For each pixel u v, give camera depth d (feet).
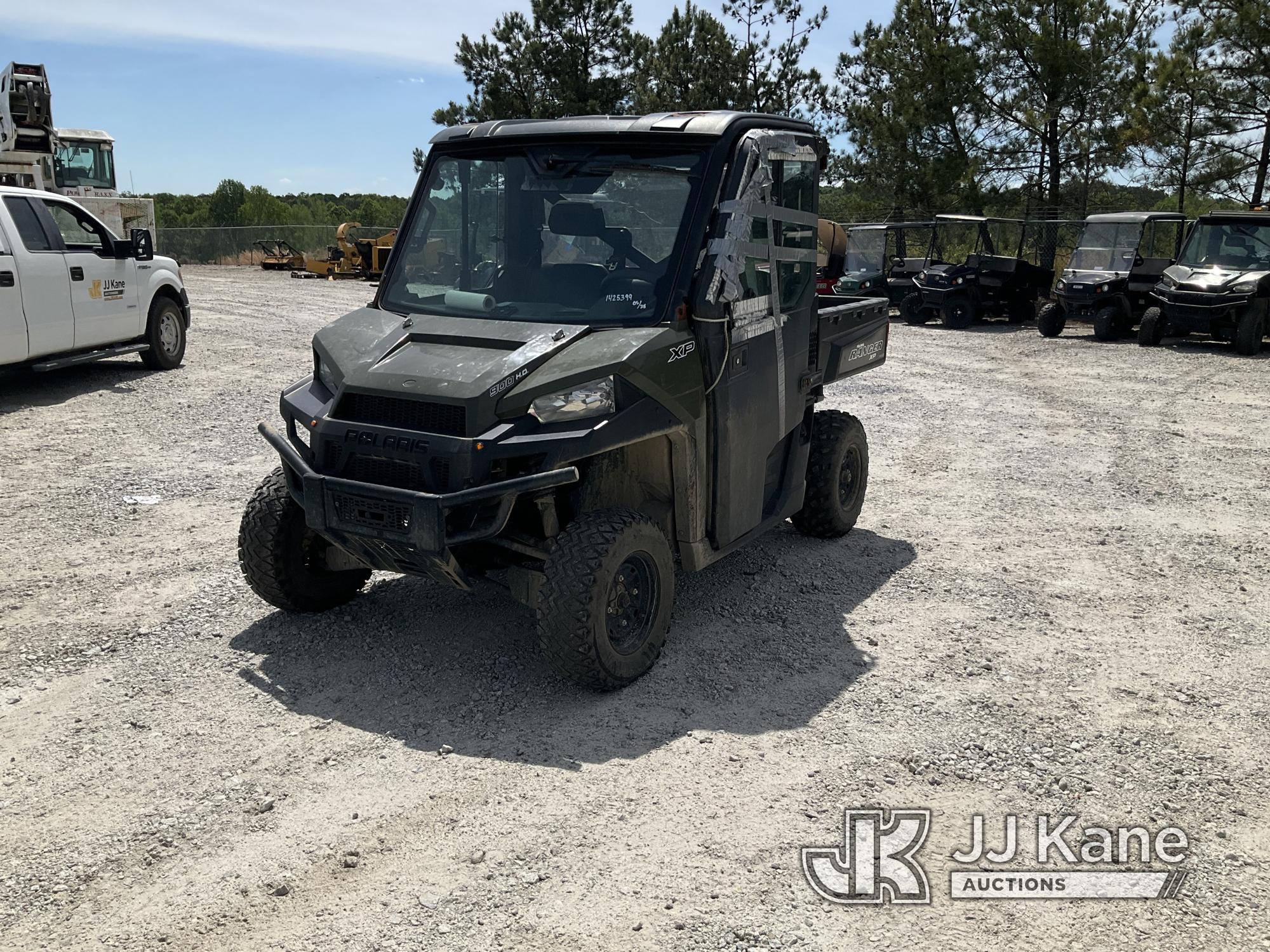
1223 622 17.39
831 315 19.71
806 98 105.50
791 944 9.41
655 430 14.17
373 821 11.31
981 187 92.22
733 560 20.25
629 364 13.64
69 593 17.99
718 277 14.89
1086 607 18.02
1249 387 43.09
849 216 100.01
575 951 9.27
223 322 60.85
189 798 11.75
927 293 70.59
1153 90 77.77
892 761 12.71
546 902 9.95
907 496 25.41
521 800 11.75
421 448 13.25
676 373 14.44
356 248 108.27
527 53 111.04
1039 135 89.20
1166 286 56.70
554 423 13.43
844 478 21.48
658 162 15.30
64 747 12.86
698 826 11.27
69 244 36.11
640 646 14.56
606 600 13.70
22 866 10.48
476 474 13.10
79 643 15.90
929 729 13.55
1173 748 13.10
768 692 14.56
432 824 11.27
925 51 90.22
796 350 18.13
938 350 56.65
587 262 15.28
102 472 26.03
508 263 15.83
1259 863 10.77
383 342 14.98
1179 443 31.83
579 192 15.38
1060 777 12.37
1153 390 42.16
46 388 37.37
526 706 14.06
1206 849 10.98
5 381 38.68
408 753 12.80
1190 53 76.84
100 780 12.12
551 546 13.87
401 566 14.32
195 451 28.45
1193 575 19.76
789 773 12.39
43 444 28.86
